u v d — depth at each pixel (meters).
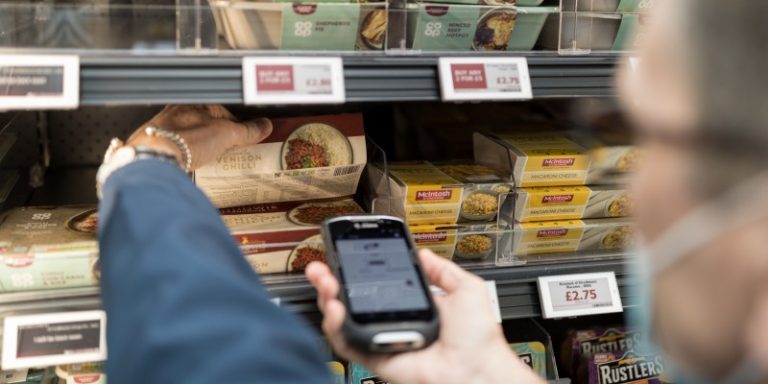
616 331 1.73
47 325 1.26
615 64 1.36
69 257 1.28
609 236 1.57
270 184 1.46
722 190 0.61
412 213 1.45
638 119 0.65
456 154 1.84
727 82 0.58
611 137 1.55
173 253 0.80
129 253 0.83
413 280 1.12
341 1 1.23
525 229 1.50
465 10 1.30
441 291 1.31
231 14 1.19
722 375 0.66
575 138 1.63
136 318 0.76
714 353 0.66
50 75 1.10
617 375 1.69
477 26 1.33
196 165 1.29
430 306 1.08
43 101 1.09
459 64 1.27
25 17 1.15
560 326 1.82
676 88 0.61
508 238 1.50
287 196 1.50
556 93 1.34
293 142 1.44
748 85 0.57
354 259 1.14
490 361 1.11
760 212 0.59
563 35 1.34
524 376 1.11
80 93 1.13
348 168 1.48
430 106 1.93
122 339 0.77
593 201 1.56
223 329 0.73
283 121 1.45
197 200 0.96
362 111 1.94
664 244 0.66
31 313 1.27
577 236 1.54
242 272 0.86
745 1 0.57
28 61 1.10
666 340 0.71
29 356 1.25
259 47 1.22
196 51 1.18
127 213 0.88
